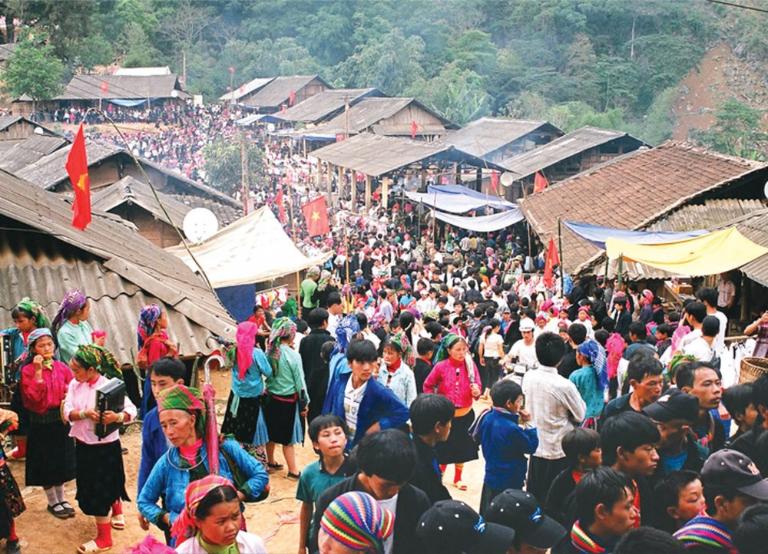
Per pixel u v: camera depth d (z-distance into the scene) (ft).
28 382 24.36
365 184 147.23
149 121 249.55
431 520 14.56
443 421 19.15
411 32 286.87
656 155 92.94
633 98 273.54
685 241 49.34
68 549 23.81
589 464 19.25
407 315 35.27
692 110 275.39
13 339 27.76
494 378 44.29
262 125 249.34
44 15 232.94
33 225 34.63
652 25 296.51
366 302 57.31
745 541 14.49
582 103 252.21
